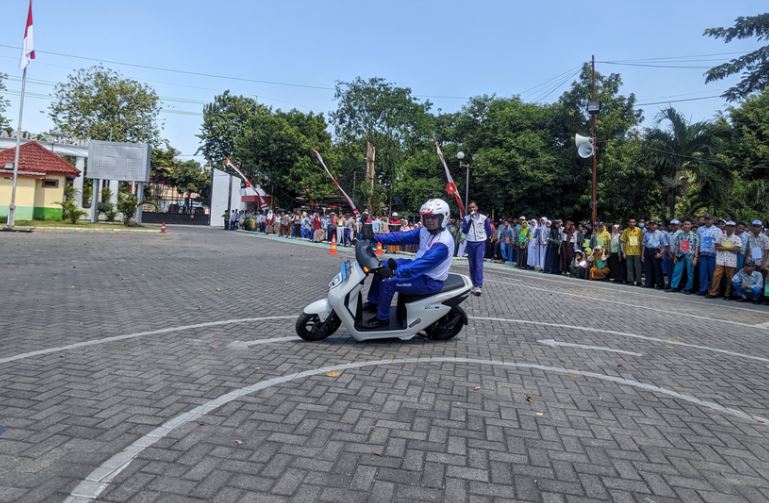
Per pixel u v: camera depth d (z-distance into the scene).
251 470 3.12
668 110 24.77
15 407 3.95
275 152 46.62
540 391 4.78
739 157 24.22
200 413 3.95
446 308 6.43
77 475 2.99
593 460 3.44
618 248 16.23
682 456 3.55
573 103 30.55
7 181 28.19
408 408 4.22
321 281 12.01
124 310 7.80
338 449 3.44
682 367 5.82
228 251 19.47
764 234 12.27
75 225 27.44
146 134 45.44
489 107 35.59
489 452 3.49
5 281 9.96
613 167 26.27
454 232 22.75
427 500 2.87
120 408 4.00
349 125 43.31
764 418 4.34
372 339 6.42
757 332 8.23
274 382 4.72
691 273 13.70
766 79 25.02
